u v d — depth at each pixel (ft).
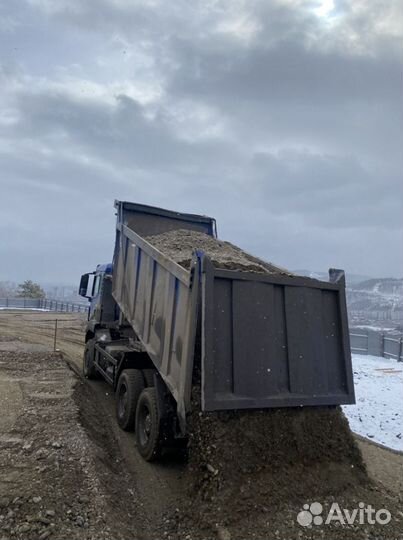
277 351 16.83
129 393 23.72
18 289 190.70
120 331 30.58
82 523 13.79
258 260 24.57
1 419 22.12
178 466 20.33
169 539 14.43
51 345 54.34
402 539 14.10
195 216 33.30
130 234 26.94
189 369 16.49
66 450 18.53
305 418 16.96
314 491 15.51
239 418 15.87
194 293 16.51
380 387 38.37
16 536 12.71
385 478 19.43
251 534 13.73
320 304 18.28
